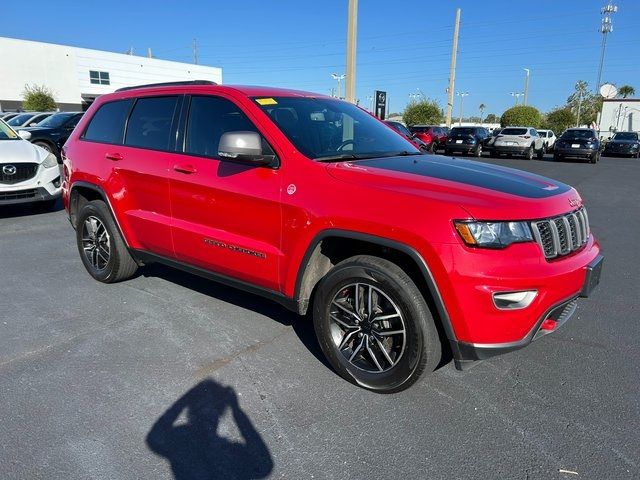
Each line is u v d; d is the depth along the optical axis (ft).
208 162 12.05
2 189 23.79
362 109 15.07
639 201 35.01
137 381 10.38
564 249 9.55
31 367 10.89
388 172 10.05
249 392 10.03
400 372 9.43
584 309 14.60
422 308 9.04
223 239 11.71
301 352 11.66
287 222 10.43
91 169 15.16
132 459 8.13
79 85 168.96
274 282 11.02
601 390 10.27
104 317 13.50
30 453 8.22
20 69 156.66
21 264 18.11
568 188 10.77
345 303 10.26
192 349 11.75
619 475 7.83
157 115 13.78
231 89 12.35
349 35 36.14
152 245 13.82
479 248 8.47
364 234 9.31
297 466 8.02
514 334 8.75
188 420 9.12
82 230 16.12
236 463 8.07
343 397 9.89
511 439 8.69
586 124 212.84
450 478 7.78
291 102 12.57
